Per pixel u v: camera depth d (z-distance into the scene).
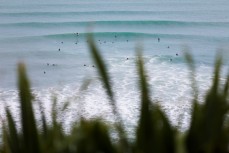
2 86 84.88
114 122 3.72
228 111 3.60
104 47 148.12
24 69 3.39
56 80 96.81
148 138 3.57
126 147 3.61
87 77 4.17
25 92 3.42
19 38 166.25
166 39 165.12
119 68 109.06
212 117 3.58
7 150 3.65
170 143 3.54
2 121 3.90
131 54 133.25
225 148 3.56
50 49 145.38
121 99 76.50
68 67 114.81
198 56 128.88
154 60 121.75
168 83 90.25
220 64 3.67
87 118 3.73
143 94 3.60
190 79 3.98
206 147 3.53
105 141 3.56
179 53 132.25
